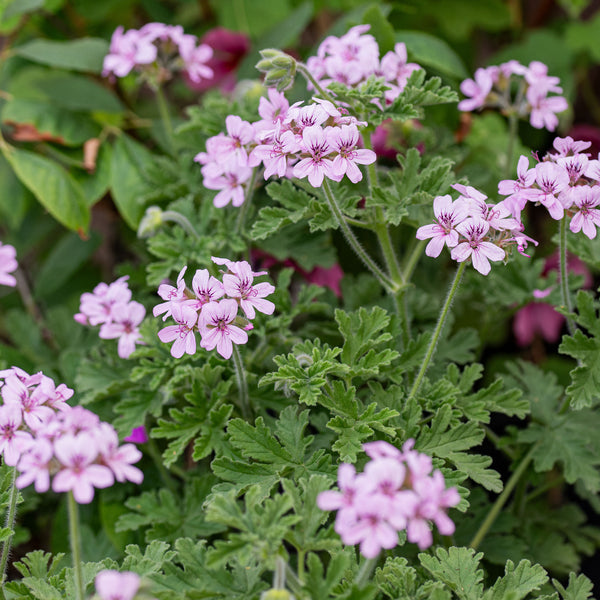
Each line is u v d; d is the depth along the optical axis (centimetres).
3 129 122
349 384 101
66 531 110
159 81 118
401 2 127
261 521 92
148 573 96
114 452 90
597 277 128
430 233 98
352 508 88
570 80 135
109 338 109
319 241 111
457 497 88
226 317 97
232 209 113
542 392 109
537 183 98
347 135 98
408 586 96
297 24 123
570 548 109
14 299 130
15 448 94
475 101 114
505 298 111
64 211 116
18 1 121
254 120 113
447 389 103
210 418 103
